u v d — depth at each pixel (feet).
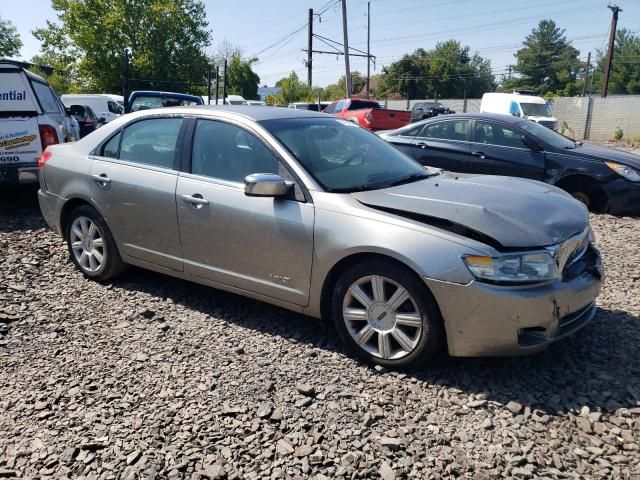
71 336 13.50
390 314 11.69
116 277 17.10
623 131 98.99
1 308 14.88
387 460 9.15
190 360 12.37
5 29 176.45
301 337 13.50
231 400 10.81
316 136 14.40
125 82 77.00
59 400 10.85
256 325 14.15
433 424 10.10
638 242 22.44
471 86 259.19
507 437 9.72
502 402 10.73
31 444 9.57
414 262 11.02
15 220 24.20
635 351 12.66
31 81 24.62
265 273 13.28
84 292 16.26
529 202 12.35
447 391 11.09
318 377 11.66
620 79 232.12
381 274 11.59
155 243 15.29
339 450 9.41
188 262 14.70
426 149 30.96
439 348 11.43
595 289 12.06
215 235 13.89
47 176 17.76
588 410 10.41
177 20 132.77
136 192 15.31
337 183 13.00
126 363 12.24
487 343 10.91
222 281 14.19
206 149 14.48
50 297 15.84
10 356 12.53
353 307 12.28
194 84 136.36
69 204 17.37
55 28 134.82
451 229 11.22
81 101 83.35
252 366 12.11
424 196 12.30
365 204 12.13
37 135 24.31
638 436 9.72
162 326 13.91
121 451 9.40
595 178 26.94
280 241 12.80
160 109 15.88
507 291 10.67
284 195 12.79
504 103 90.94
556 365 12.05
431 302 11.12
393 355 11.79
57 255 19.42
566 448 9.43
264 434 9.82
